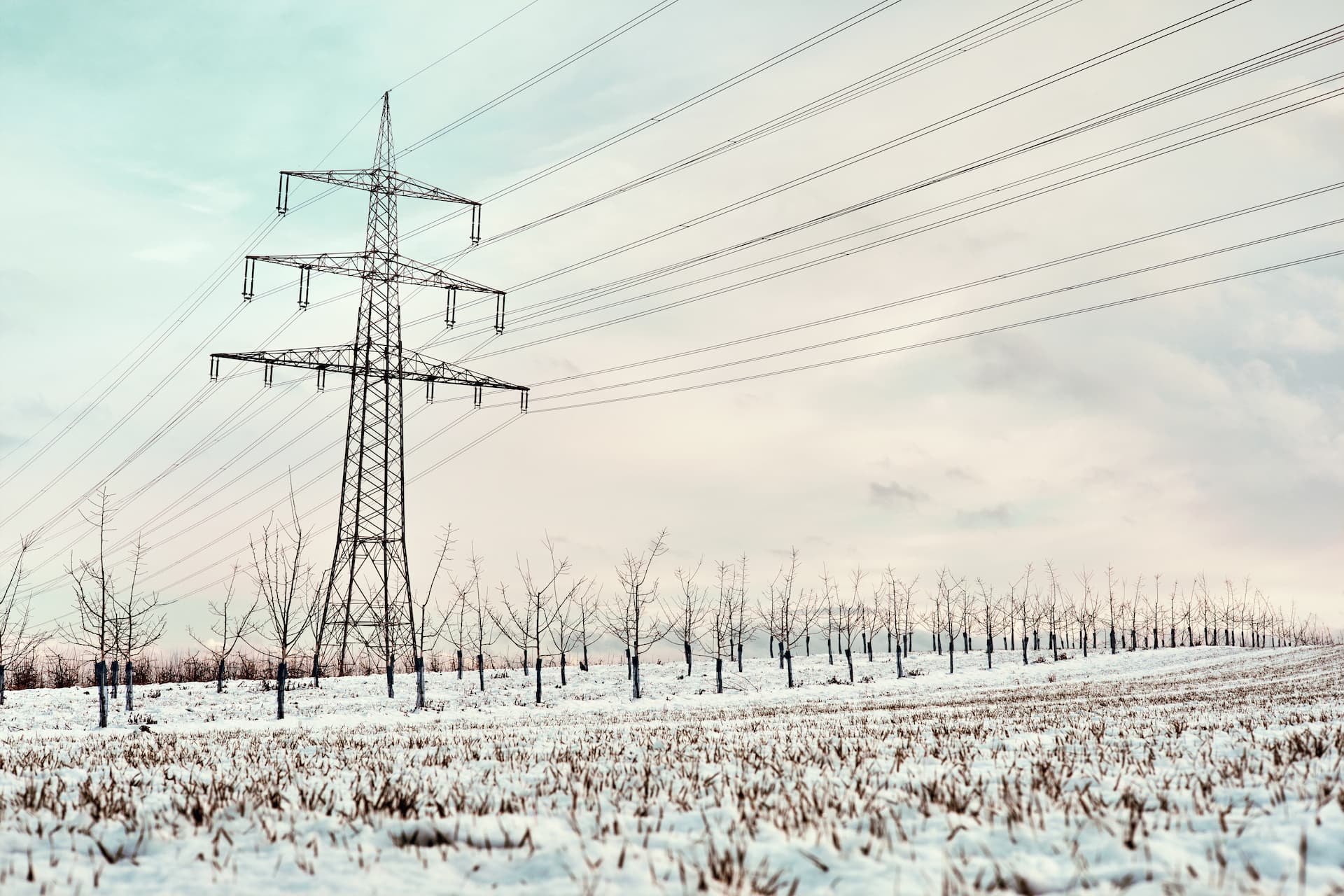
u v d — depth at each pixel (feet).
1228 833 20.75
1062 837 21.13
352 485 131.85
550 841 22.15
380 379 134.51
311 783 33.37
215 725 89.56
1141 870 18.08
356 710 108.47
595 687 147.02
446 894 18.43
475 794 29.58
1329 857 18.62
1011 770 31.81
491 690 140.56
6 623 137.28
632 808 26.66
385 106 135.33
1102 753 36.14
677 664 197.26
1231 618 293.02
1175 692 96.99
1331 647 231.30
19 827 25.07
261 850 22.20
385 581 129.80
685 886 18.13
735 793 28.76
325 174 129.18
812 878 18.88
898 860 19.86
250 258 124.57
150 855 22.16
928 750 40.32
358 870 20.17
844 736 50.34
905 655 219.61
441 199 135.44
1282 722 49.65
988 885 17.72
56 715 105.40
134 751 50.24
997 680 148.36
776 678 163.53
